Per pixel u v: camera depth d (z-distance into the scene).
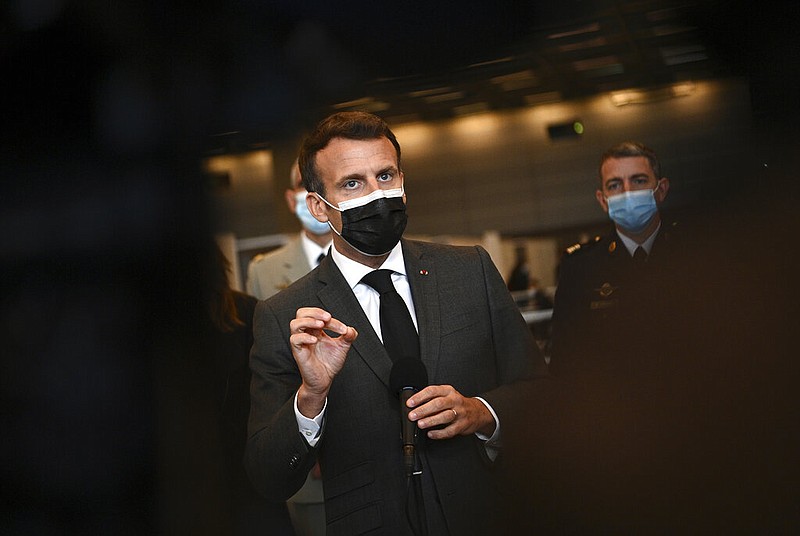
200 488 3.68
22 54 5.20
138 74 5.49
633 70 6.07
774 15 4.17
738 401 3.24
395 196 2.31
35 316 4.63
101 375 4.39
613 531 3.07
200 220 5.81
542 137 6.91
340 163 2.30
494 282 2.47
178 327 4.00
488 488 2.32
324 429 2.24
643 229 3.44
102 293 4.70
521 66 6.05
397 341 2.32
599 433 3.21
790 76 4.16
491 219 7.21
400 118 6.99
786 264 3.27
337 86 6.10
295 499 3.69
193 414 3.79
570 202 7.12
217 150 6.06
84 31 5.24
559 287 3.54
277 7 5.45
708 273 3.33
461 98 6.57
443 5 5.44
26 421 4.30
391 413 2.28
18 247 5.02
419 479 2.26
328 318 2.08
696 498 3.20
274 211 6.27
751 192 3.41
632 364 3.34
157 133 5.65
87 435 4.32
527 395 2.33
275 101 6.04
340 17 5.54
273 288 4.32
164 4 5.30
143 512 4.09
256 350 2.42
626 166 3.44
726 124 5.90
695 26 5.41
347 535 2.25
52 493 4.29
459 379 2.32
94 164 5.39
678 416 3.25
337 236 2.39
